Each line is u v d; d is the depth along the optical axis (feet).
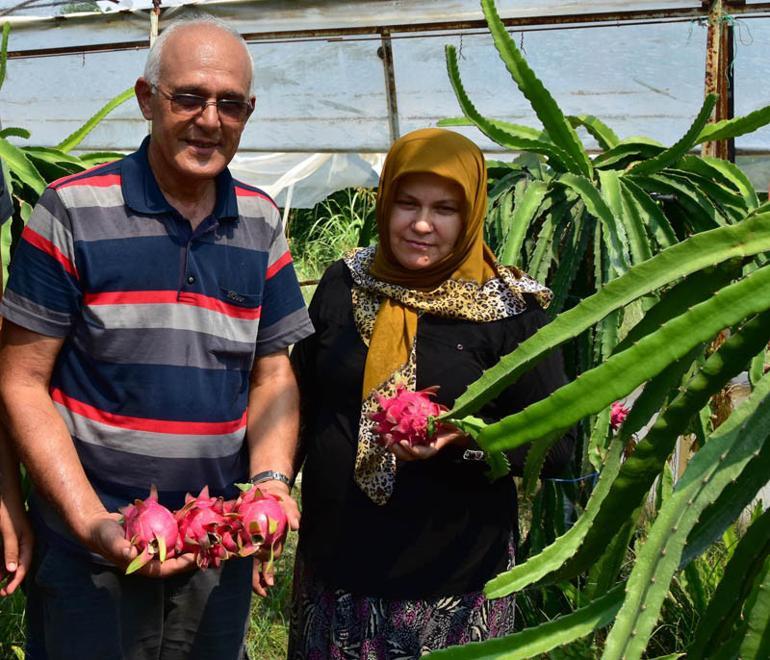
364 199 23.02
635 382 3.34
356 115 15.71
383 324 5.72
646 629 3.14
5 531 5.36
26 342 5.14
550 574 3.98
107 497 5.28
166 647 5.78
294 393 5.92
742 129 7.72
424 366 5.67
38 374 5.19
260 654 9.05
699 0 11.02
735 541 8.86
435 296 5.72
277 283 5.73
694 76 12.30
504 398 5.72
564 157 7.85
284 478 5.59
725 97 10.30
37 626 5.55
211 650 5.76
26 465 5.09
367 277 5.95
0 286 5.36
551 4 12.08
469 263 5.77
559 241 7.91
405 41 13.85
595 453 7.39
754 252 3.38
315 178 21.79
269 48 14.80
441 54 13.80
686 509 3.19
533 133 8.32
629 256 7.60
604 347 7.33
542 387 5.63
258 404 5.86
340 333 5.95
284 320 5.79
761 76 11.62
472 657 3.45
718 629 3.59
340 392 5.88
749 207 7.99
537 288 5.83
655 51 12.19
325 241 22.67
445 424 5.10
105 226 5.04
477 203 5.74
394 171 5.65
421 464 5.67
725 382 3.38
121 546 4.66
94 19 15.01
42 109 18.30
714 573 8.64
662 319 3.68
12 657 8.41
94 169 5.22
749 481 3.42
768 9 10.07
